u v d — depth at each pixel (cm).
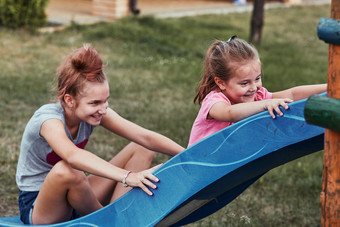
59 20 1116
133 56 867
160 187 218
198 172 211
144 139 260
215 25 1196
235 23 1253
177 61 857
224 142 204
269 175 428
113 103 602
